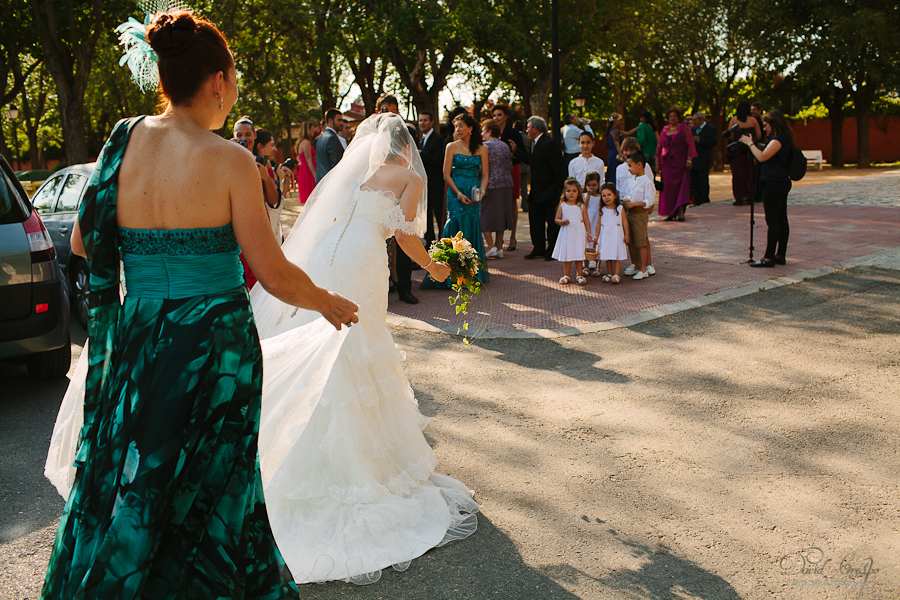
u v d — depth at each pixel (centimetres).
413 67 2833
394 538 288
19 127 4344
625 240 765
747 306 658
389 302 752
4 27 2386
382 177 331
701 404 438
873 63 2736
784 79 3098
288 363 308
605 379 491
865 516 305
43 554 293
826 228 1038
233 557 204
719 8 3173
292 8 2288
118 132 204
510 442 394
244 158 203
